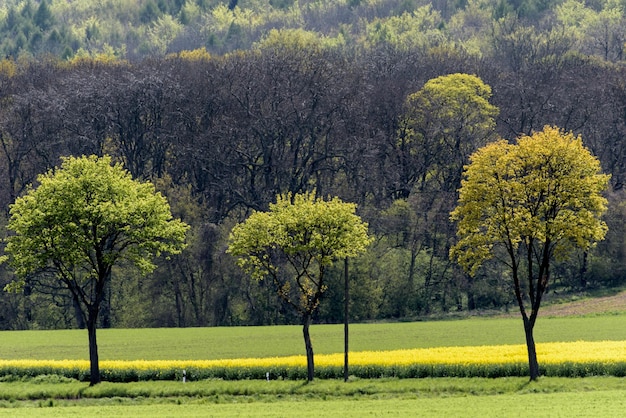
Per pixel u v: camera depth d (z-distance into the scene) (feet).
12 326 610.65
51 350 424.87
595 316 538.88
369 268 613.11
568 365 312.71
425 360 328.49
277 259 604.90
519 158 308.19
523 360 323.57
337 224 323.37
